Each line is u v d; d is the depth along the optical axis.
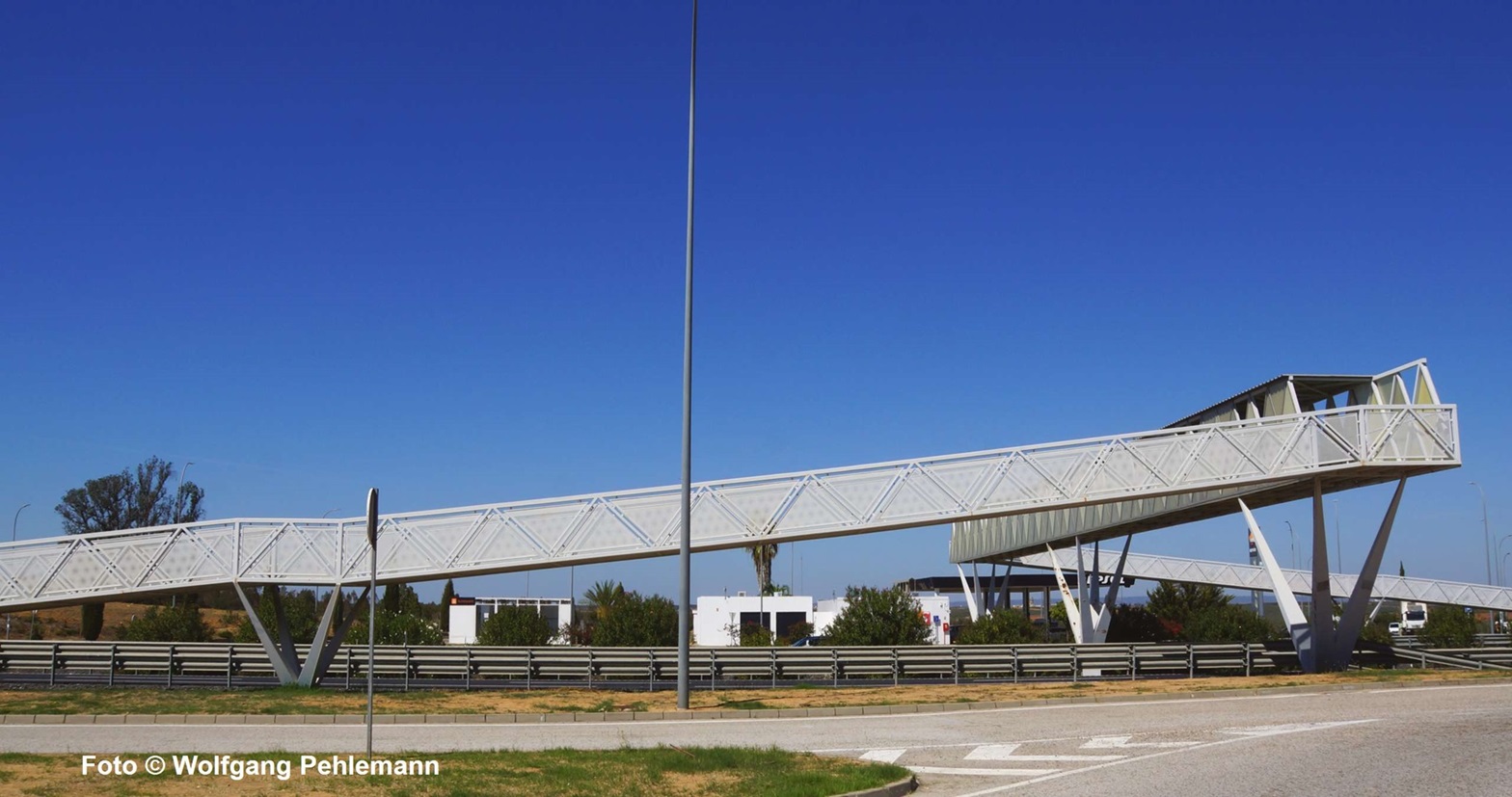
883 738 17.88
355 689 25.36
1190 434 29.56
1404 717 18.75
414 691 25.28
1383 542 30.72
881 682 27.38
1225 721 19.09
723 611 62.09
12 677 26.91
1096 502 29.20
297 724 20.23
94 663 26.41
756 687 26.42
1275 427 29.78
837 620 42.31
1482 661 32.50
